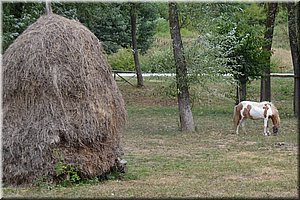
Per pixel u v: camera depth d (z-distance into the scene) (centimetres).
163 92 1839
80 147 950
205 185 971
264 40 2122
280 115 2306
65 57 951
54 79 932
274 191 923
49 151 924
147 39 3422
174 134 1758
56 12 1755
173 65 1794
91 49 985
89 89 952
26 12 1655
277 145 1501
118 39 3312
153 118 2250
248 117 1711
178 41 1770
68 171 936
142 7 3238
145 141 1602
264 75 2188
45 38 957
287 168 1154
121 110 1012
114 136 997
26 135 930
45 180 926
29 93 941
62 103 935
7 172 935
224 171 1119
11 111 947
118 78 3453
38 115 933
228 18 1975
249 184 982
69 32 973
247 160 1262
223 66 1794
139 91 3048
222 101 2705
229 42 1914
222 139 1638
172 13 1759
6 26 1504
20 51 955
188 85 1798
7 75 952
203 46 1784
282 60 3509
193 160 1264
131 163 1212
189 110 1827
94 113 952
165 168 1149
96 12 2578
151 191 911
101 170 977
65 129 928
